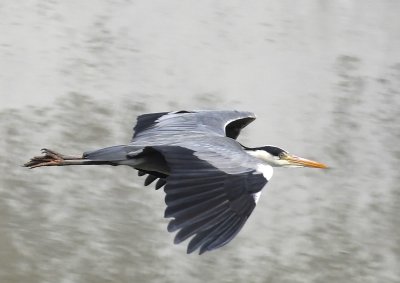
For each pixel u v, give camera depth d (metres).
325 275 17.34
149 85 20.83
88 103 20.11
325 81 21.80
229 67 21.61
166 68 21.30
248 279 16.80
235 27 22.59
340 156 19.89
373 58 22.69
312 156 19.77
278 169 19.03
